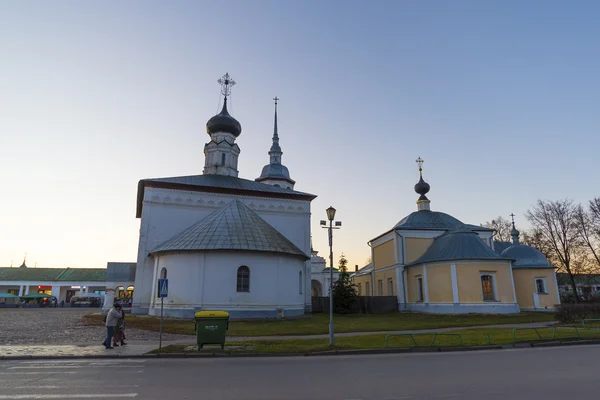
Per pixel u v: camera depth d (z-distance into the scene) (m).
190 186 35.75
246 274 28.83
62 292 68.62
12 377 10.34
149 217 34.31
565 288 65.31
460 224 44.62
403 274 41.91
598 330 19.61
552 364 11.98
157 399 7.98
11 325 24.02
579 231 50.78
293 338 19.02
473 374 10.48
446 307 34.97
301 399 7.97
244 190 37.31
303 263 33.97
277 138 64.19
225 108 44.81
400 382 9.55
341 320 28.58
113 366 12.19
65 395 8.32
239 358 13.90
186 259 28.59
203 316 15.24
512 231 45.53
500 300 33.75
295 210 39.22
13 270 68.69
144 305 32.16
